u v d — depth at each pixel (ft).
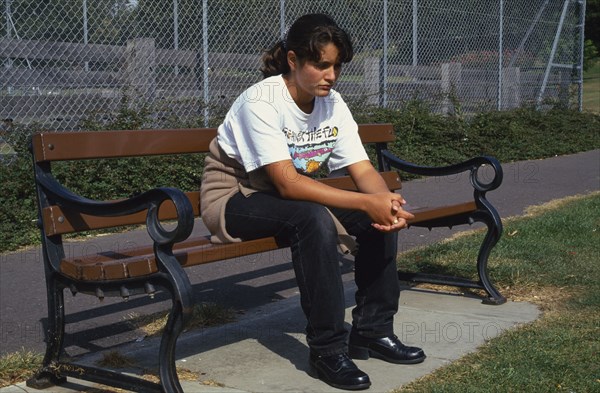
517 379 11.82
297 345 13.78
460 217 16.78
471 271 18.43
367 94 37.83
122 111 26.81
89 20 27.30
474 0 45.50
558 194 30.76
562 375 12.01
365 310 13.02
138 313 16.15
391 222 11.46
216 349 13.57
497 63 47.55
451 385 11.67
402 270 18.52
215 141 12.78
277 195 12.24
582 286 17.20
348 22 36.99
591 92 91.91
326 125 13.01
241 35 31.48
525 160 41.01
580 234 22.33
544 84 51.65
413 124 37.27
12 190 23.38
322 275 11.62
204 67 29.96
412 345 13.66
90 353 13.66
